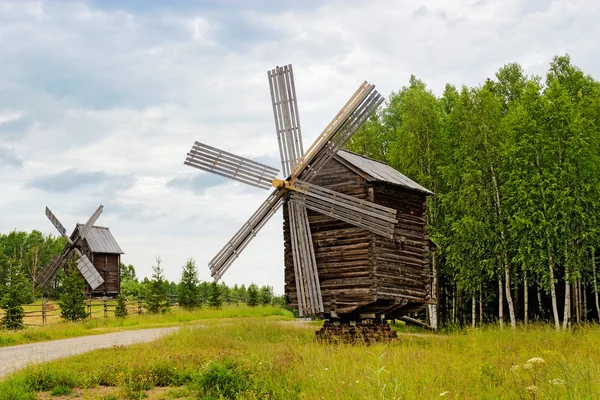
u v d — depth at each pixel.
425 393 11.32
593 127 36.69
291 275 27.73
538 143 35.56
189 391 14.25
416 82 55.03
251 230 27.48
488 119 39.50
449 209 41.28
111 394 13.92
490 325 34.12
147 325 37.19
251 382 14.30
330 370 14.00
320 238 26.95
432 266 42.34
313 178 27.38
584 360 15.41
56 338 30.14
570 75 44.12
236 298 65.56
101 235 61.50
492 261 36.56
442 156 43.31
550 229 33.84
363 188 26.67
